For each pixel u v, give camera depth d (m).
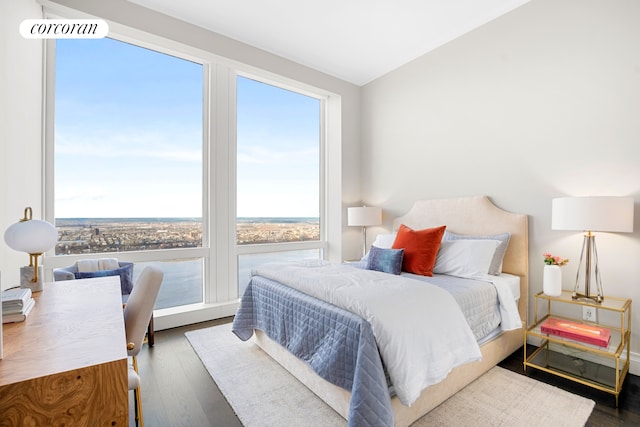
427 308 1.66
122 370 0.80
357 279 1.99
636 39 2.12
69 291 1.50
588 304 2.02
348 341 1.53
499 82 2.88
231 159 3.46
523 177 2.70
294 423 1.62
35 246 1.39
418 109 3.63
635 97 2.12
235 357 2.35
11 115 1.98
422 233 2.70
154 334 2.74
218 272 3.36
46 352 0.84
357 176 4.41
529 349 2.49
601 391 1.89
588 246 2.16
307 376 1.91
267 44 3.44
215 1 2.74
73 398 0.75
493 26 2.92
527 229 2.64
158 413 1.71
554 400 1.80
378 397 1.33
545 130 2.57
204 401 1.82
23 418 0.71
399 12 2.88
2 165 1.86
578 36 2.38
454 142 3.25
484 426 1.58
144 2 2.75
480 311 2.05
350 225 4.16
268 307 2.26
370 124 4.29
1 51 1.87
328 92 4.17
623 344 1.88
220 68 3.37
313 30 3.18
